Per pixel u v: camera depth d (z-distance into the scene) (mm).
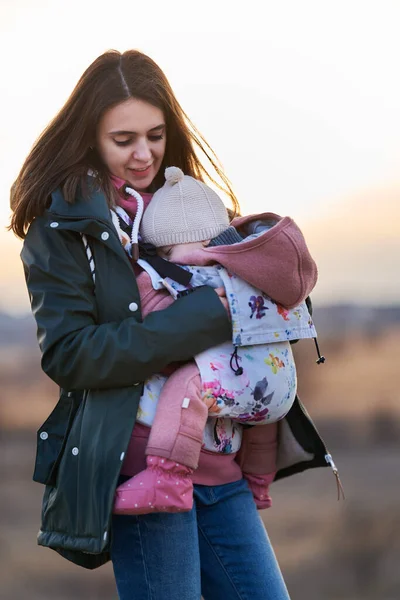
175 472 3105
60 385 3248
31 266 3279
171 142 3742
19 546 13875
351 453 21141
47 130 3453
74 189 3293
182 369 3229
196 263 3320
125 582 3252
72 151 3400
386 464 19688
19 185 3447
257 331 3264
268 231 3264
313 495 16938
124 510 3076
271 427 3594
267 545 3496
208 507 3436
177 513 3260
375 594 11422
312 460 3629
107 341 3143
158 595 3217
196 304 3211
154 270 3299
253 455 3602
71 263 3242
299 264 3271
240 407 3244
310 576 11984
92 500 3133
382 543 12914
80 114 3432
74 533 3215
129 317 3215
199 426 3143
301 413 3572
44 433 3393
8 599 11211
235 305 3242
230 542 3434
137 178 3494
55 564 12789
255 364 3275
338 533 13773
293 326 3359
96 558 3342
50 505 3311
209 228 3373
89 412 3234
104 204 3266
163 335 3150
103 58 3465
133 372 3145
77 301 3219
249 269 3248
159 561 3227
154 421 3158
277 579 3461
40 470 3365
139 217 3373
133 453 3201
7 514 16391
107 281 3234
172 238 3340
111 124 3424
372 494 16500
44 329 3213
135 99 3430
